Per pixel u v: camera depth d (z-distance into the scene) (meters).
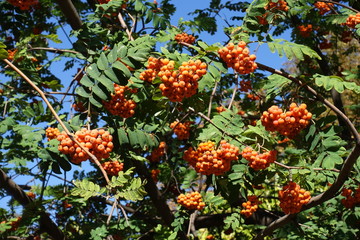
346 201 1.75
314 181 2.15
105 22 1.90
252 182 1.55
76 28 1.90
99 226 2.08
